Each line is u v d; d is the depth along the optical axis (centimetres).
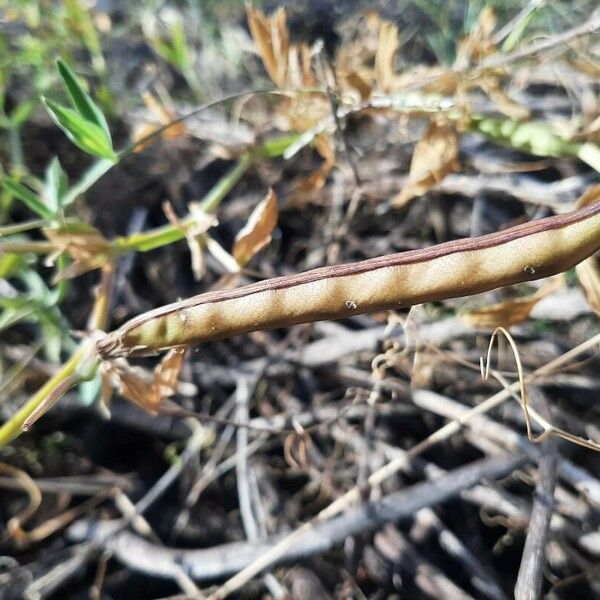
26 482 12
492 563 10
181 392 13
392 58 12
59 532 12
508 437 10
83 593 11
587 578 10
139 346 8
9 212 15
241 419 12
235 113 17
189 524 12
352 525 10
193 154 16
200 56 19
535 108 15
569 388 11
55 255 10
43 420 13
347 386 12
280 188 16
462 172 15
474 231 14
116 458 13
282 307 7
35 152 17
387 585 10
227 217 15
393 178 15
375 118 16
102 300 11
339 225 15
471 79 12
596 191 9
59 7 19
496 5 17
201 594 10
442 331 12
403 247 14
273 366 13
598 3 18
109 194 16
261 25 12
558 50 14
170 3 21
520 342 12
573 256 7
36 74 17
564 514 10
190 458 12
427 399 11
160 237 11
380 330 12
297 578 10
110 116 17
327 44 20
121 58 19
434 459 11
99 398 13
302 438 11
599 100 13
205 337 7
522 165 14
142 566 11
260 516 11
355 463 12
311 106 13
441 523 10
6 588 11
